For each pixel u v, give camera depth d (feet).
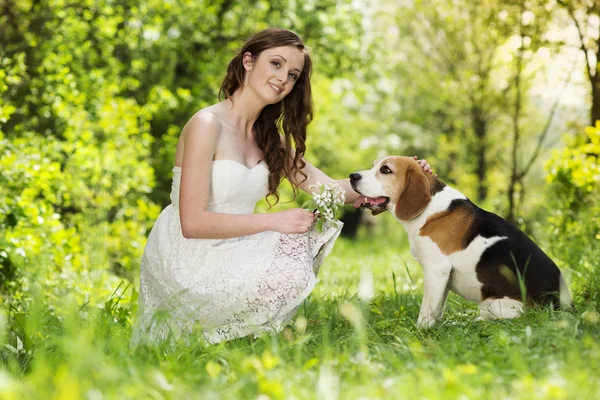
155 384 8.64
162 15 48.67
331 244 13.71
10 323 14.06
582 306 14.48
